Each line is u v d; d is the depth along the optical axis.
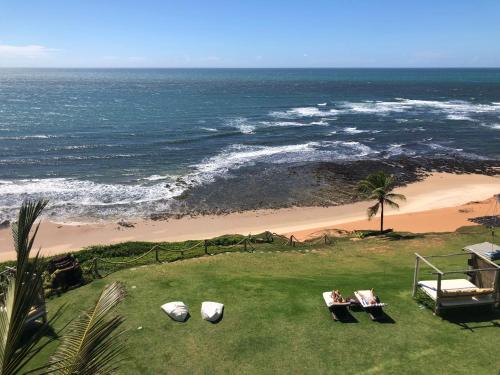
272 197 43.25
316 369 12.05
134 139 67.62
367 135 71.69
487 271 14.71
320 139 68.31
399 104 117.38
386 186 30.72
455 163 54.91
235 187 45.81
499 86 189.38
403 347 12.79
